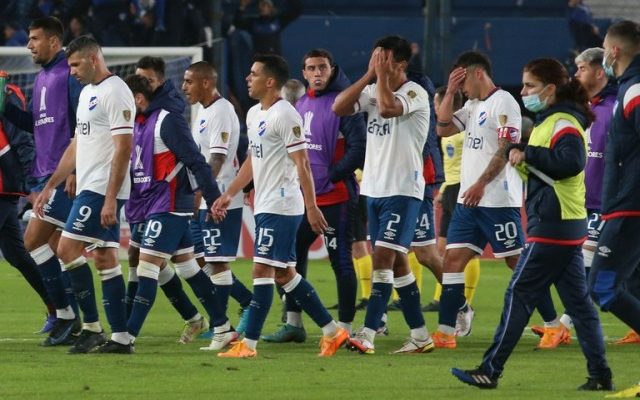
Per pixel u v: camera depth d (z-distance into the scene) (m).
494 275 61.91
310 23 81.94
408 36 82.12
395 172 32.16
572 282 25.81
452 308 34.34
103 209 30.72
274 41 78.12
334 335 32.22
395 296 46.78
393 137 32.16
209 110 36.97
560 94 25.38
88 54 31.02
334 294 51.59
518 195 34.34
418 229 37.56
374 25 82.38
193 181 32.34
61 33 35.12
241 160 41.91
